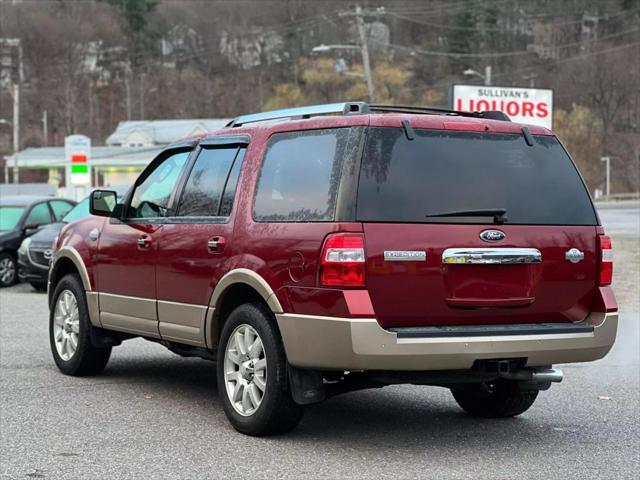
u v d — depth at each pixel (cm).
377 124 669
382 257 648
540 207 706
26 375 982
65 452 682
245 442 712
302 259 668
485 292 677
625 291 1770
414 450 695
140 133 10062
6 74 13162
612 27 11244
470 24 10612
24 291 2033
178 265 799
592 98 11169
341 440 722
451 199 674
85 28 13400
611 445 720
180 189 828
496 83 10488
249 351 724
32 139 12838
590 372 1041
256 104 11844
